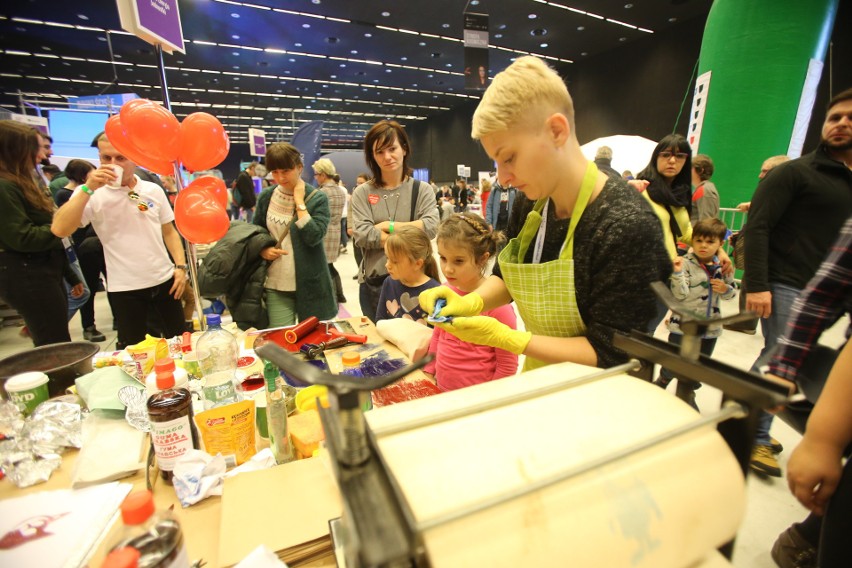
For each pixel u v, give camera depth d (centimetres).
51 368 111
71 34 726
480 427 39
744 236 161
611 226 68
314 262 206
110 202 184
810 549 100
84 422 89
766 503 143
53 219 172
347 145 2347
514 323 118
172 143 129
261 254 196
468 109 1561
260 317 201
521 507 31
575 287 76
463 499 31
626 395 45
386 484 31
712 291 201
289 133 1923
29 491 75
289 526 61
